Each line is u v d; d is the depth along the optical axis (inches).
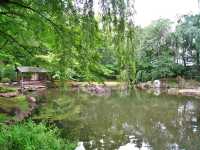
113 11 159.5
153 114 582.2
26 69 1036.5
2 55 259.8
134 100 828.6
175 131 433.1
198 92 1055.0
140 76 1302.9
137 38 169.8
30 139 264.7
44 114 551.8
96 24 160.1
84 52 167.2
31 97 784.9
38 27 183.9
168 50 1341.0
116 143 362.9
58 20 163.9
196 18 1197.1
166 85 1261.1
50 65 201.5
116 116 554.6
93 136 396.8
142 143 367.6
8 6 172.9
